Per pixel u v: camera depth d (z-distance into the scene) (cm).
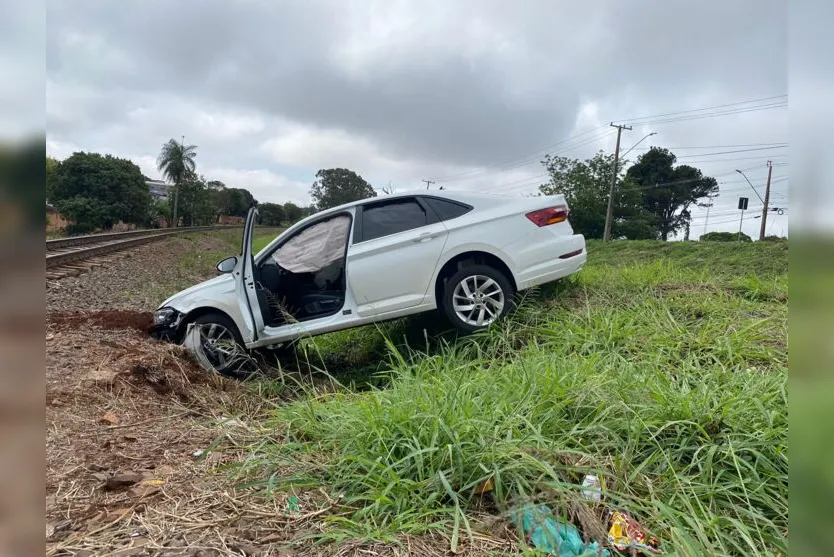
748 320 477
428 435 267
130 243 2356
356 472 262
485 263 541
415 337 589
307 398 375
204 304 539
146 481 262
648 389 316
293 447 297
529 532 214
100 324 592
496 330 510
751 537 215
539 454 251
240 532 216
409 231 541
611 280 672
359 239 541
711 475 248
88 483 260
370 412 298
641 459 268
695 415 286
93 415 358
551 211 560
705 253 2192
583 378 339
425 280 530
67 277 1222
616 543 208
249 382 511
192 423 362
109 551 199
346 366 598
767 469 246
